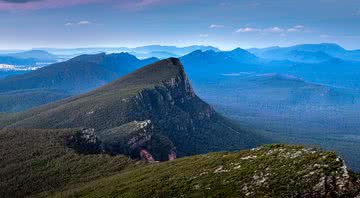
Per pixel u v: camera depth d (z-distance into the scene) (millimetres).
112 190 74750
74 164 118500
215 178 60625
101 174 106062
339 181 48906
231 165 63781
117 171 107188
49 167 118188
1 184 107625
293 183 51000
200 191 57781
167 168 79750
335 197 47312
